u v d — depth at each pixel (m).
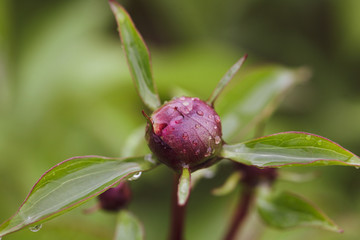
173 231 0.51
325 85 0.89
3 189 0.72
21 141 0.78
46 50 0.84
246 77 0.56
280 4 0.93
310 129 0.82
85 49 0.83
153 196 0.78
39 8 0.87
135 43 0.48
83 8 0.87
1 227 0.45
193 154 0.46
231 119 0.56
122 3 0.93
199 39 0.95
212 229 0.73
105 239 0.59
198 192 0.75
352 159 0.45
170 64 0.79
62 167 0.46
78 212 0.70
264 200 0.54
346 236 0.65
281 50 0.92
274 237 0.65
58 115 0.79
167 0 0.94
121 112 0.79
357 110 0.83
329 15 0.91
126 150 0.55
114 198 0.53
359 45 0.89
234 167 0.54
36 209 0.45
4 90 0.83
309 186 0.74
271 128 0.78
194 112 0.46
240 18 0.95
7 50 0.86
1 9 0.86
